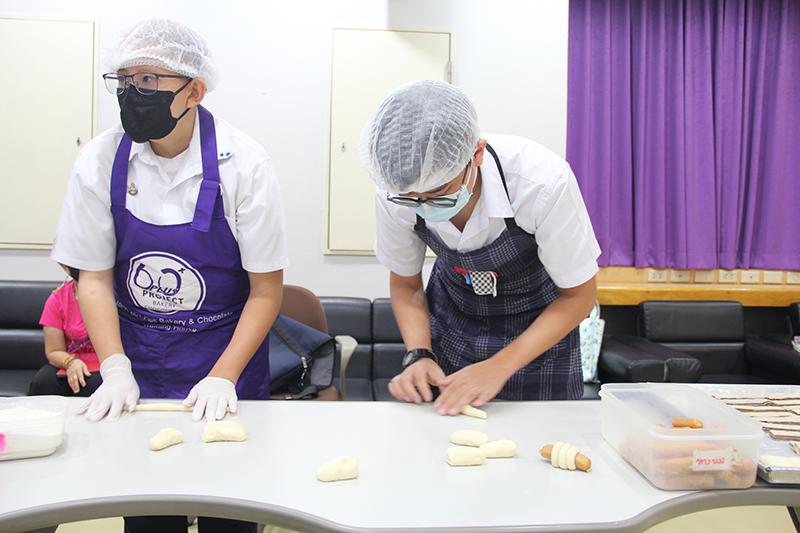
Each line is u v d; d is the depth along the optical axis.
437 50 2.81
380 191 1.15
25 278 2.71
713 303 2.95
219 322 1.17
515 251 1.11
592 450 0.84
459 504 0.65
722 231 3.17
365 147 0.99
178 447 0.81
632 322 3.20
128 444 0.81
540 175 0.99
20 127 2.65
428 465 0.77
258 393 1.23
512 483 0.71
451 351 1.37
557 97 2.89
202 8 2.71
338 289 2.88
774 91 3.15
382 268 2.88
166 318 1.13
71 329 2.14
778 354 2.68
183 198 1.08
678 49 3.05
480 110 2.86
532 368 1.28
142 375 1.16
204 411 0.95
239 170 1.07
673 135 3.09
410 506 0.64
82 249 1.07
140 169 1.08
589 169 3.09
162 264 1.08
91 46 2.65
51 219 2.70
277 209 1.11
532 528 0.60
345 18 2.78
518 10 2.84
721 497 0.70
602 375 2.70
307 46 2.77
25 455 0.75
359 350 2.63
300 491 0.68
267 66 2.76
